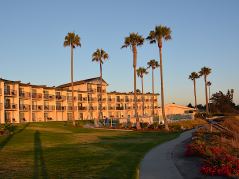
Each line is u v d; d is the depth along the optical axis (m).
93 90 84.38
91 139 30.16
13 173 13.27
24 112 62.56
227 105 122.19
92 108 82.94
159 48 48.34
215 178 12.39
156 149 21.58
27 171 13.70
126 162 16.02
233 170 12.89
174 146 23.47
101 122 58.59
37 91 67.00
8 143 25.02
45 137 30.70
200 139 24.94
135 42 49.31
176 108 100.44
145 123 52.34
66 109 74.38
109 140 29.19
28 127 43.47
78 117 78.19
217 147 18.73
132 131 42.75
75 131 41.53
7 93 57.22
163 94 47.34
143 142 26.94
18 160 16.73
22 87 62.62
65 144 25.25
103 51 71.94
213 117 89.56
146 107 104.19
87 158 17.41
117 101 93.38
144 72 96.25
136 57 49.66
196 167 14.65
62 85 89.06
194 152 17.86
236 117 83.88
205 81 99.81
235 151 19.47
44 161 16.41
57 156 18.22
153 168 14.27
